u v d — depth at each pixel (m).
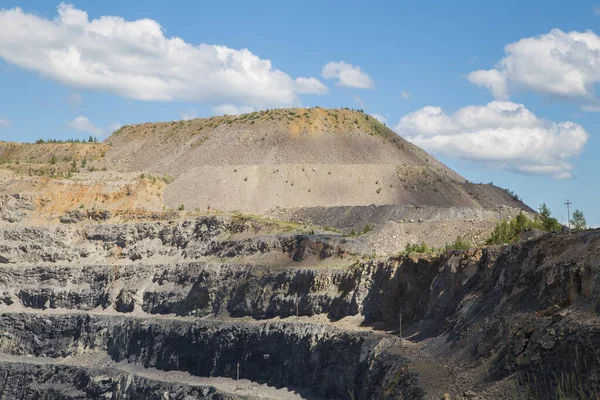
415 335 168.38
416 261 187.12
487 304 151.12
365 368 173.00
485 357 136.12
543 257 141.88
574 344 118.44
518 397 121.00
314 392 189.88
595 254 127.44
